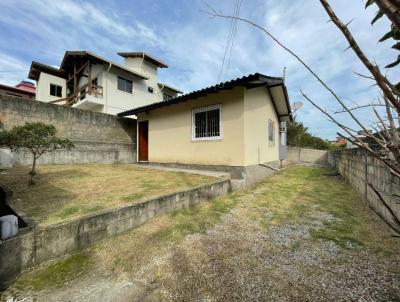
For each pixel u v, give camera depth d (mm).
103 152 8492
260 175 7441
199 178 5477
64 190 4098
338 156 9281
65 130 7895
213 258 2414
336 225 3326
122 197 3652
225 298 1814
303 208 4211
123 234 2889
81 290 1883
